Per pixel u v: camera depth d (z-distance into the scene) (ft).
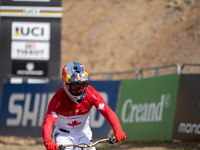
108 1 239.50
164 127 76.18
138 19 201.57
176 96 74.43
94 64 180.65
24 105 92.94
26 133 91.61
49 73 114.21
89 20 228.02
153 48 166.91
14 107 93.56
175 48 153.99
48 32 114.42
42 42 114.62
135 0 223.92
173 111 74.69
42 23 114.42
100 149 79.25
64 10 256.11
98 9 235.20
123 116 86.12
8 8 114.21
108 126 86.02
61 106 40.29
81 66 38.24
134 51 175.11
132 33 191.62
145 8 209.26
